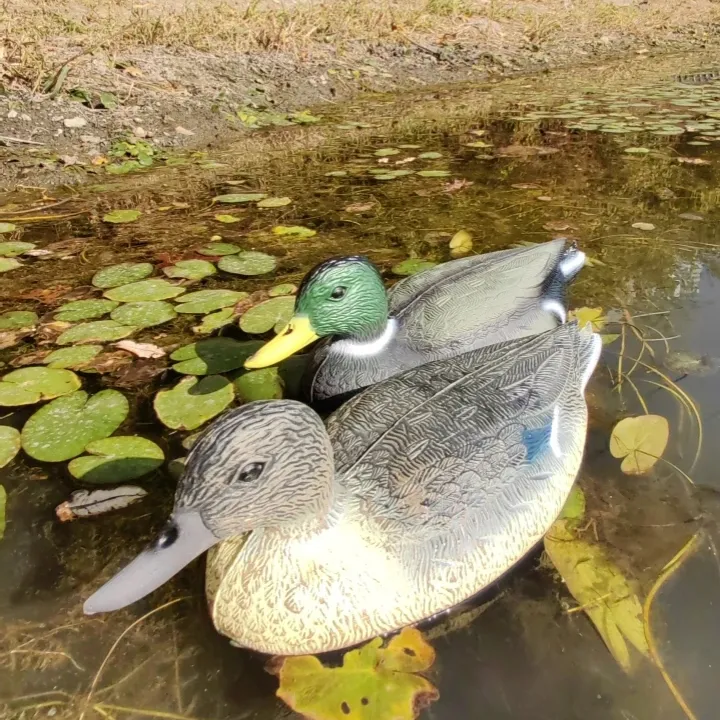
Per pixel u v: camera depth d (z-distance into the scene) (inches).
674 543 16.4
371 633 14.4
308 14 68.4
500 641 14.5
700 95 61.5
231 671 13.9
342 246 30.8
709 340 24.0
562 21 88.0
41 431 19.0
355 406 16.9
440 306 21.9
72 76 46.7
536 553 16.4
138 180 38.7
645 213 35.0
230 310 24.9
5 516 16.8
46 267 28.4
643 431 19.2
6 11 55.2
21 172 38.1
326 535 13.9
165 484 17.8
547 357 18.4
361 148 45.3
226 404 20.3
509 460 16.0
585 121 51.4
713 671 13.8
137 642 14.3
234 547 14.2
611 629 14.5
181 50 55.5
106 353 22.6
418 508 14.7
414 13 75.9
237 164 41.8
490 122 51.6
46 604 15.0
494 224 33.5
